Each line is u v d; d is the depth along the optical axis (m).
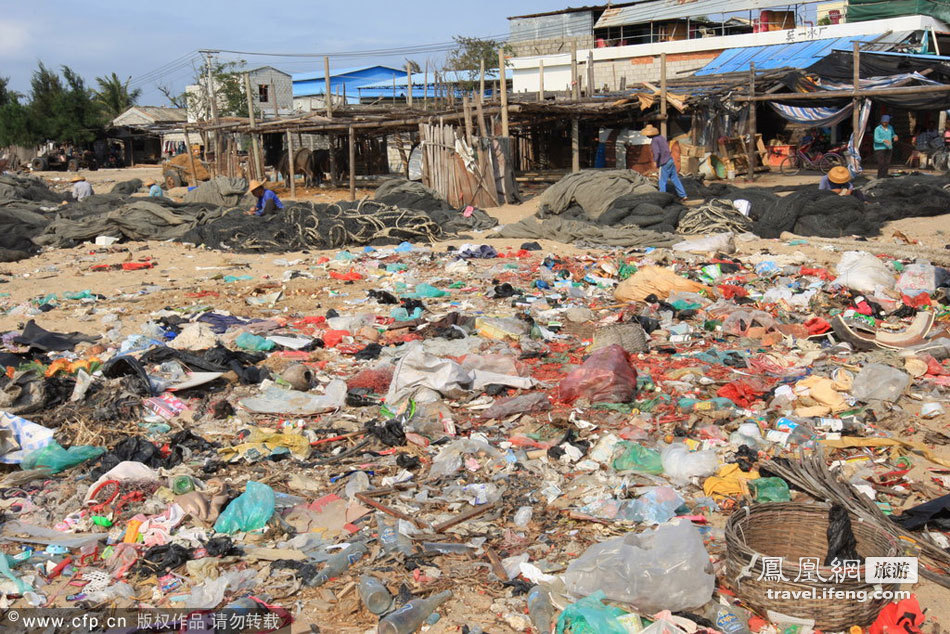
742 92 26.22
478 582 4.58
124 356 7.80
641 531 5.07
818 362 8.16
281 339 9.20
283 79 54.53
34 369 8.08
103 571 4.76
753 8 35.97
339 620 4.29
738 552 4.25
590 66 28.27
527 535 5.11
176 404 7.30
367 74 56.75
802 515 4.68
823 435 6.46
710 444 6.30
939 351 8.15
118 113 62.31
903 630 3.90
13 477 5.94
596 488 5.66
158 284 13.12
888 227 15.83
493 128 23.69
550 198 18.78
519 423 6.90
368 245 16.61
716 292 10.95
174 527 5.22
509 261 14.20
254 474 6.07
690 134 27.75
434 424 6.77
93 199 22.80
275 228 17.02
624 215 17.05
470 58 44.66
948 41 31.72
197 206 20.70
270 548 4.99
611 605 4.13
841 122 28.06
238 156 31.83
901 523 4.97
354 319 9.95
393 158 39.84
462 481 5.89
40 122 54.19
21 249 17.30
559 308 10.71
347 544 5.04
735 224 16.20
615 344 8.17
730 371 8.04
